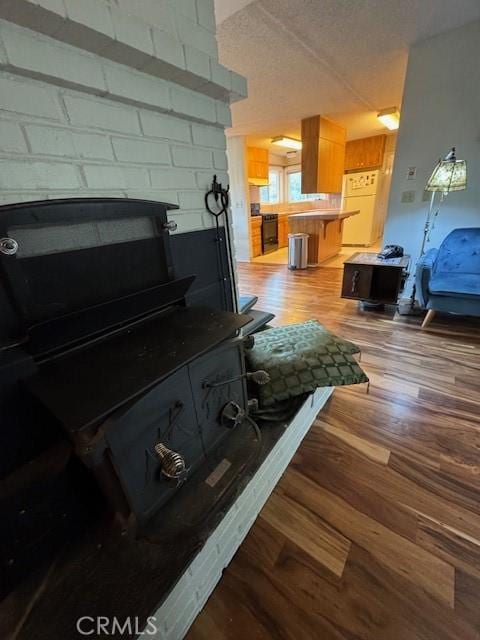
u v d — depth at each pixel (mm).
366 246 6359
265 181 6148
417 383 1788
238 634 803
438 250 2639
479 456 1288
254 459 989
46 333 672
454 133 2504
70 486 749
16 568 676
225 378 971
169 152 1031
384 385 1783
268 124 4324
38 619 637
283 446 1188
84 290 785
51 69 670
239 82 1117
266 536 1024
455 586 870
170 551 735
